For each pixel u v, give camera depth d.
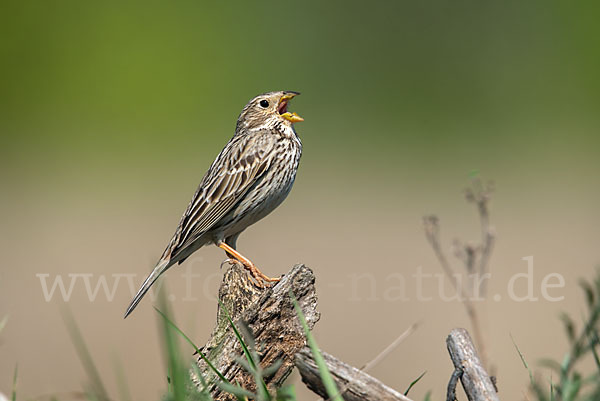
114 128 23.86
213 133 24.33
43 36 24.44
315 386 4.20
